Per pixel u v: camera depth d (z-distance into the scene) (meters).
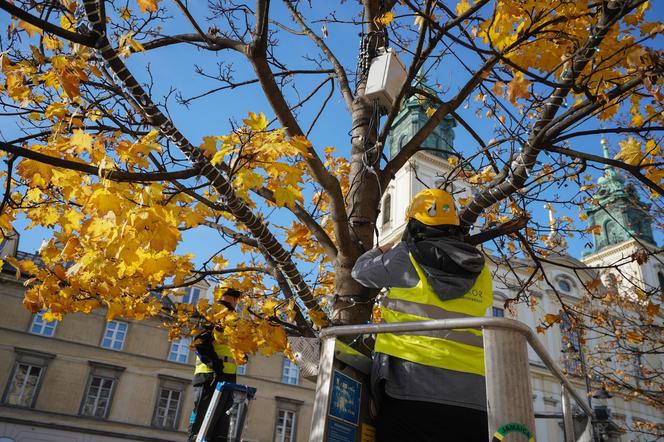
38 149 3.72
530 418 2.17
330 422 2.65
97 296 5.66
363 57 6.18
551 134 4.82
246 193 3.71
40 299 5.39
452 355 2.74
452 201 3.30
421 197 3.27
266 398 32.94
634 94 5.03
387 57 5.45
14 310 29.58
